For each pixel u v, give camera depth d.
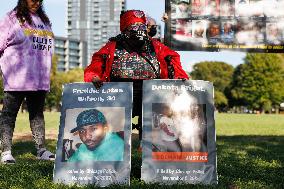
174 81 4.72
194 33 8.69
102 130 4.60
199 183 4.45
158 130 4.58
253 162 6.66
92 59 5.10
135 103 5.18
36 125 6.61
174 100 4.66
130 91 4.73
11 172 5.16
